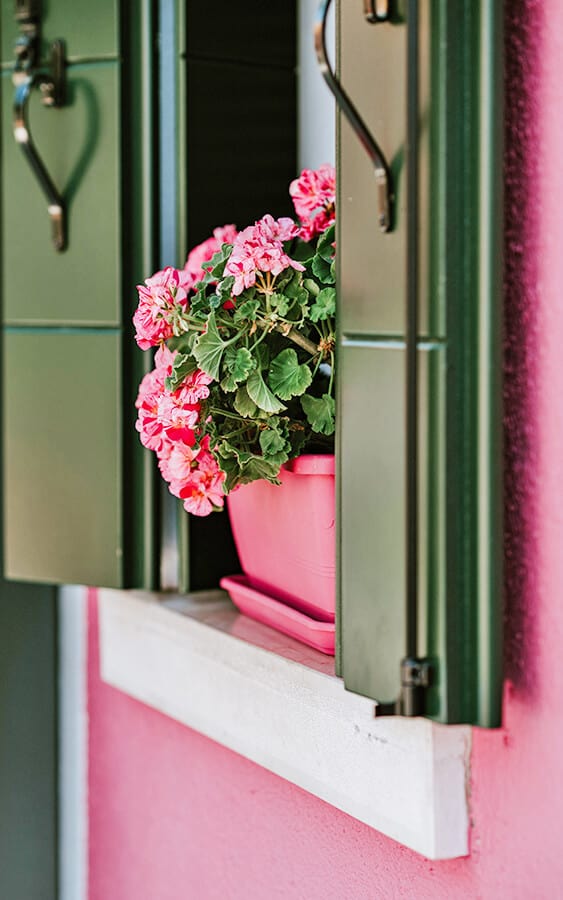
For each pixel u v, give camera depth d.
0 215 1.88
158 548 1.68
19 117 1.60
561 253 1.05
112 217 1.63
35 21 1.67
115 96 1.62
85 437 1.68
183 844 1.73
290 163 1.73
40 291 1.72
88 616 1.98
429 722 1.17
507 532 1.13
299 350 1.40
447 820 1.18
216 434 1.35
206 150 1.65
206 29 1.63
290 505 1.37
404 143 1.12
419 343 1.12
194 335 1.34
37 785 2.04
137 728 1.85
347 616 1.24
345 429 1.23
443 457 1.10
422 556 1.12
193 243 1.64
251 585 1.55
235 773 1.60
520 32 1.08
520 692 1.12
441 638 1.11
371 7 1.13
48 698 2.05
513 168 1.10
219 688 1.54
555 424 1.07
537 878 1.11
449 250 1.08
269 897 1.53
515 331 1.11
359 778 1.28
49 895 2.06
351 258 1.21
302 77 1.72
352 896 1.38
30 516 1.75
